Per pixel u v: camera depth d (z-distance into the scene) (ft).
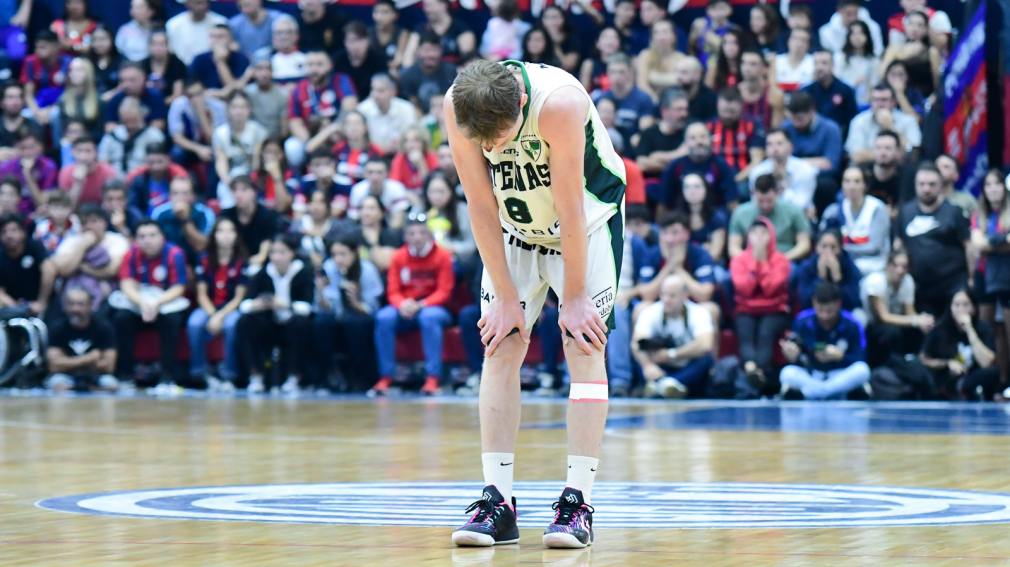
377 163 80.12
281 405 67.62
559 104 22.86
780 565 20.17
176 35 94.43
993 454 41.34
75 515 26.96
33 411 63.21
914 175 73.61
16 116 90.68
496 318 24.50
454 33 90.74
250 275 80.02
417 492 31.27
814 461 39.14
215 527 24.94
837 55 83.76
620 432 50.88
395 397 74.69
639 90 82.33
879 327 70.64
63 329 81.46
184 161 88.69
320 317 78.59
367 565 20.48
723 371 71.36
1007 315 69.41
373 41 91.50
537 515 27.61
